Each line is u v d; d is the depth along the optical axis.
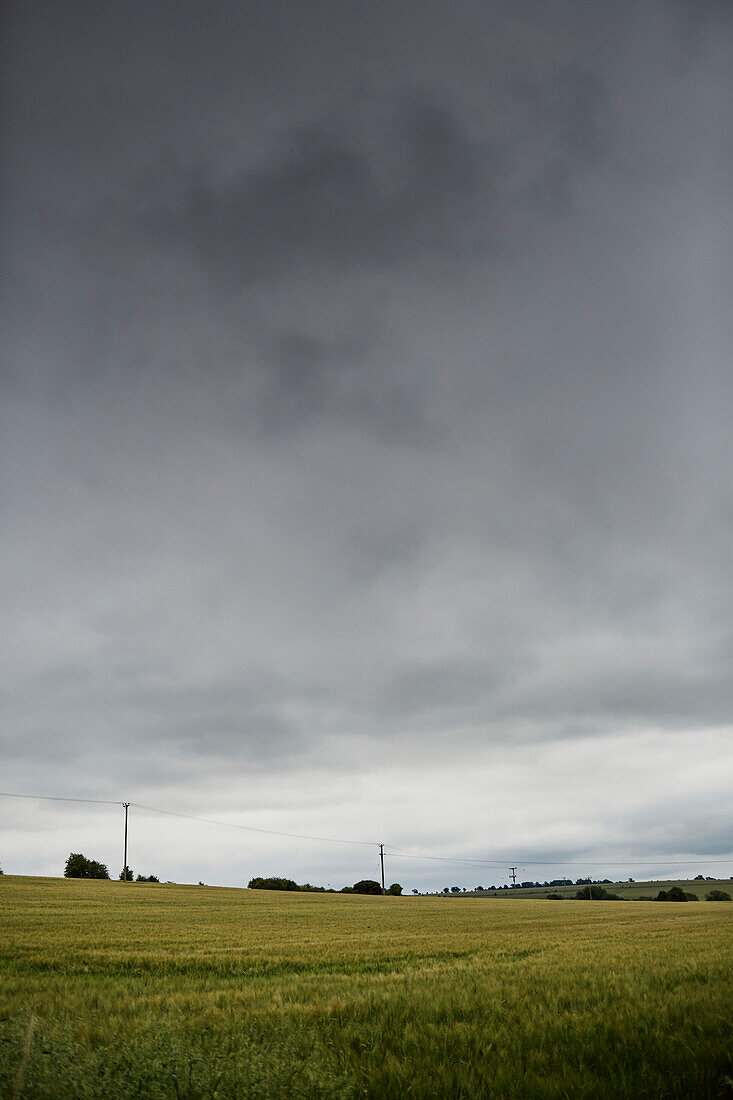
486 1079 6.77
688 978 13.55
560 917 60.88
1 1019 10.16
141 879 155.50
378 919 56.34
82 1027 8.78
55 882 103.25
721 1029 8.17
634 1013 9.30
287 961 23.47
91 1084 6.32
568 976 14.31
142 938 34.75
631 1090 6.46
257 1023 9.19
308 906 75.56
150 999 12.22
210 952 27.14
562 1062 7.32
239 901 80.12
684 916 60.91
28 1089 6.36
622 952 22.33
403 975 16.50
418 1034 8.52
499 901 107.38
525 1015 9.52
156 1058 6.80
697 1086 6.59
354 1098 6.44
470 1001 10.76
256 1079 6.43
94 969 21.20
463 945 29.97
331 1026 9.10
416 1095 6.46
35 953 26.14
